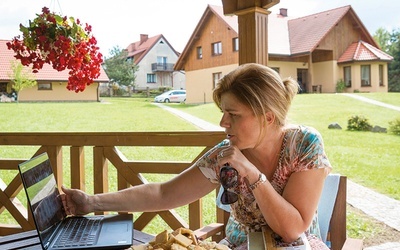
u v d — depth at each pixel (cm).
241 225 150
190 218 249
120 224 151
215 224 194
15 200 290
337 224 169
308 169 134
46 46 270
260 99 130
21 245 144
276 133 139
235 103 131
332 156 460
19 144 283
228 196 135
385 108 576
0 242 147
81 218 159
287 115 139
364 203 356
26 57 275
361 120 525
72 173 276
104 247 131
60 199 158
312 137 137
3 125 639
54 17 268
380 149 455
